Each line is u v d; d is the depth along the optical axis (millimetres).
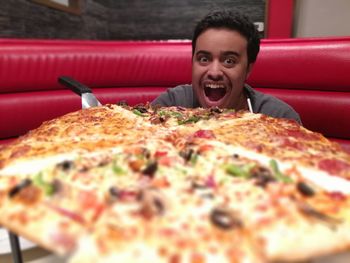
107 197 673
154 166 781
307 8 4203
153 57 2855
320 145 1030
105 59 2781
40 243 595
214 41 1427
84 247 559
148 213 617
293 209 635
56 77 2666
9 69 2479
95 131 1184
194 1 4465
